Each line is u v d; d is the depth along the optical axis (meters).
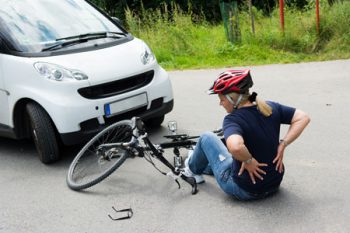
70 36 5.54
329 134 5.44
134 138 4.37
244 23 11.93
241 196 3.92
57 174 4.97
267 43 10.70
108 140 4.91
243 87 3.56
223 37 11.59
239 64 9.78
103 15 6.21
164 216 3.96
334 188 4.16
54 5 5.97
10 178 4.98
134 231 3.79
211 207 4.02
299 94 7.18
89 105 4.94
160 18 12.90
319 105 6.55
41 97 4.94
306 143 5.23
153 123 6.06
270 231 3.59
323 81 7.82
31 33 5.45
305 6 11.67
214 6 19.08
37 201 4.43
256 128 3.58
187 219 3.88
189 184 4.47
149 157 4.49
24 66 5.11
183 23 12.64
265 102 3.67
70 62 5.07
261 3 17.03
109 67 5.15
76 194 4.50
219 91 3.61
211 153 4.07
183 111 6.80
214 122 6.22
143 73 5.37
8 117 5.41
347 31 10.41
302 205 3.91
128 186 4.56
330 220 3.67
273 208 3.90
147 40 11.90
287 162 4.78
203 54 10.81
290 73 8.59
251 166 3.61
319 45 10.43
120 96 5.11
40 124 4.99
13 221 4.11
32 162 5.35
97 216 4.07
